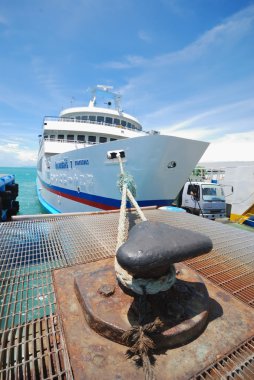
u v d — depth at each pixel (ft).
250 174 31.42
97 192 22.54
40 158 47.50
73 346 3.37
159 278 3.55
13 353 3.46
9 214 28.89
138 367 3.05
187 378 2.96
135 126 42.93
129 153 19.11
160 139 18.20
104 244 8.00
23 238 8.59
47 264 6.40
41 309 4.50
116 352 3.28
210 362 3.20
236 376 3.03
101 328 3.51
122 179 13.71
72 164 25.08
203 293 4.33
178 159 20.12
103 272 5.08
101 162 21.09
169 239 3.09
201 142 20.86
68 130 31.91
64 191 28.12
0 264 6.40
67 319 3.94
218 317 4.16
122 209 8.55
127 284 3.60
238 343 3.55
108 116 38.45
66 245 7.91
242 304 4.69
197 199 31.45
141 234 3.19
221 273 6.36
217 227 10.87
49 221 11.14
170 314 3.62
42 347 3.54
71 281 5.36
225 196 35.17
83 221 11.18
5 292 5.04
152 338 3.26
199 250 3.25
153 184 20.18
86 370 3.00
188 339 3.51
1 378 3.15
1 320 4.21
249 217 31.53
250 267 6.77
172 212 14.10
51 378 3.10
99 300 4.01
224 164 52.54
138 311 3.61
